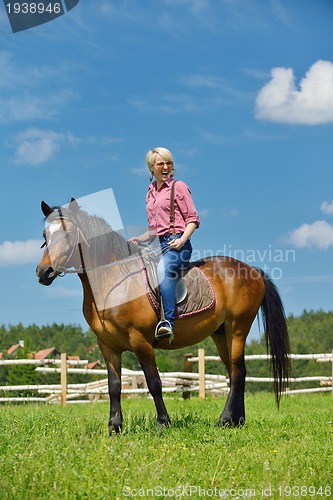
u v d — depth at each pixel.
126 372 18.42
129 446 6.61
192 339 8.70
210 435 7.79
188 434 7.71
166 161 8.31
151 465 5.76
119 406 8.11
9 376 37.34
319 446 6.96
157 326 7.98
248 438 7.61
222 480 5.46
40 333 92.19
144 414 9.83
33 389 18.48
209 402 15.00
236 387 9.05
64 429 8.03
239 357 9.14
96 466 5.53
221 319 8.97
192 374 17.89
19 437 7.51
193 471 5.75
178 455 6.37
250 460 6.21
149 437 7.43
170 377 18.28
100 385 20.19
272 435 7.86
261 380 17.88
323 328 78.19
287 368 9.62
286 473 5.61
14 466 5.64
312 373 54.44
